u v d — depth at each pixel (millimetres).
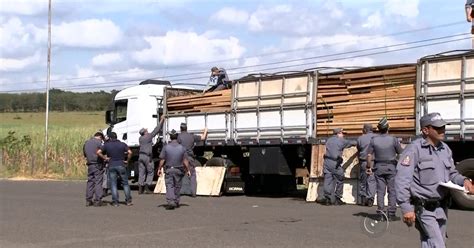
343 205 14703
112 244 9484
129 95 21078
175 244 9398
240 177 18156
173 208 14336
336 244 9188
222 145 17844
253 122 17000
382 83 14820
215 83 19422
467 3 11344
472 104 12867
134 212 13656
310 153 16188
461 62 13086
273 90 16562
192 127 18844
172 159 14414
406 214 5711
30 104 93938
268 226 11156
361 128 15117
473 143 13258
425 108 13680
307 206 14562
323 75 15781
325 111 15742
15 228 11305
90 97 96125
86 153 15250
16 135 35656
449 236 9719
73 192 19516
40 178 28031
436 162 5762
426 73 13688
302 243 9312
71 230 11000
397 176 5797
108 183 17203
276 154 16516
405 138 13914
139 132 20031
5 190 20438
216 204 15258
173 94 20312
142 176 19172
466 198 12836
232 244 9312
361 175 14273
